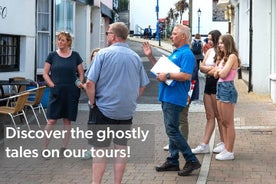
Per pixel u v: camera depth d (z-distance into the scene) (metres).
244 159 7.39
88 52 19.53
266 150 7.96
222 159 7.32
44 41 15.09
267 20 14.99
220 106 7.22
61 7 16.38
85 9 19.23
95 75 5.40
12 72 12.77
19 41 13.28
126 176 6.54
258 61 15.16
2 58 12.43
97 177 5.52
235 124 10.21
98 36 21.94
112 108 5.43
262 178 6.42
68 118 7.57
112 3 26.83
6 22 12.34
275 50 14.54
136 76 5.58
